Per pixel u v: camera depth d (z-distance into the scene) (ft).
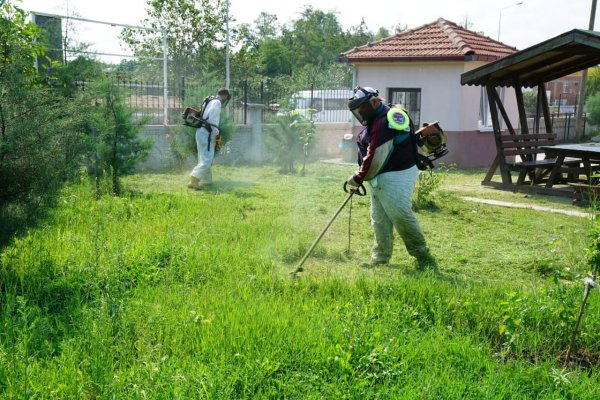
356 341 13.87
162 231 25.12
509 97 65.51
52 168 18.39
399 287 18.47
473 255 25.30
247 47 131.34
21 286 16.80
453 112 59.26
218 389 11.73
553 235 29.12
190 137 47.67
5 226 17.87
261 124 60.03
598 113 109.81
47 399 11.50
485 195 41.52
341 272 21.53
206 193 38.06
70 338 13.83
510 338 14.99
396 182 21.75
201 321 14.76
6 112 17.31
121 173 37.01
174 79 82.38
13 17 29.32
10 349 12.70
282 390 12.28
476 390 12.45
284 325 14.80
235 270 20.11
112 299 15.30
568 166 45.96
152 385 11.77
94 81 38.50
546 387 13.07
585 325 15.78
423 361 13.73
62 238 22.20
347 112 73.31
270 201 35.88
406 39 64.90
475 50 58.85
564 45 38.96
